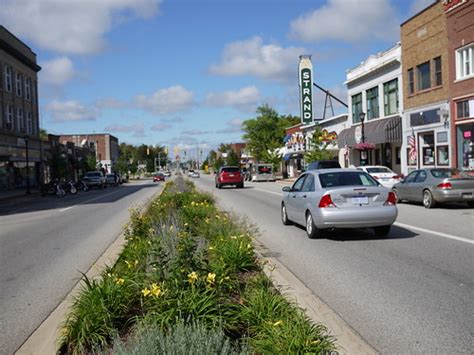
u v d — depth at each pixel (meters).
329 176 11.85
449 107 27.73
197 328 4.12
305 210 11.96
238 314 4.96
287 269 8.16
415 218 15.13
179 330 4.03
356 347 4.80
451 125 27.55
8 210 27.17
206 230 10.18
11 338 5.50
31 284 8.05
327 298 6.60
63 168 53.72
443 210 17.52
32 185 57.12
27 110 54.94
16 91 51.34
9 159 48.28
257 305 5.12
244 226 11.05
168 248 7.23
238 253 7.57
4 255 11.11
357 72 41.62
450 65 27.45
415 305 6.18
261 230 13.24
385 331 5.33
